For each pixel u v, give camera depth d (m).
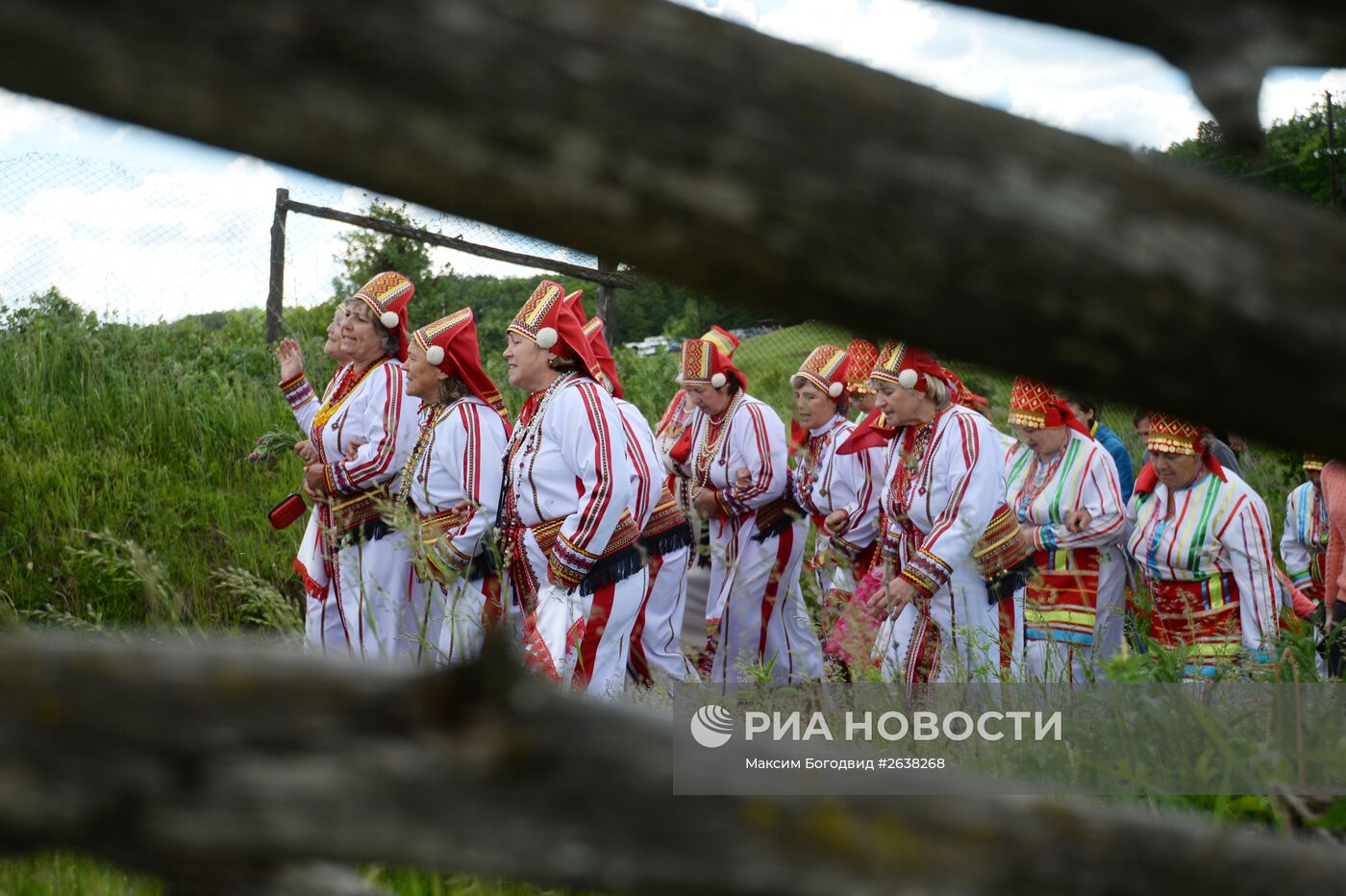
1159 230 0.54
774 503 6.27
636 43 0.52
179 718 0.62
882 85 0.54
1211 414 0.57
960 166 0.53
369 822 0.62
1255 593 4.71
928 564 4.73
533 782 0.63
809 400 6.30
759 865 0.65
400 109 0.50
